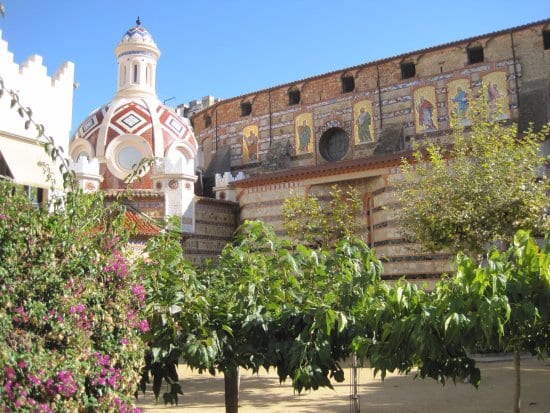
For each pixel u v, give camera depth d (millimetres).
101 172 40594
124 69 45531
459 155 23344
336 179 33250
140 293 8141
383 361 8992
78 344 6883
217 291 10578
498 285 8211
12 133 20031
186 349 9086
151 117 42125
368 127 40781
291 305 10109
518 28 35500
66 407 6391
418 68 39094
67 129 22156
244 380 20078
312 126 43781
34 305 6637
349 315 9805
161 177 37969
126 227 9438
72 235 7492
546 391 17078
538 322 8992
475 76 36750
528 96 34312
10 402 5824
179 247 10094
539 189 21750
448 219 21547
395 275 29750
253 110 47969
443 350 8797
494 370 21281
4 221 6812
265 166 43719
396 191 29828
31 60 20953
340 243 10594
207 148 52531
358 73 41844
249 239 10758
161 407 15484
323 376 9391
